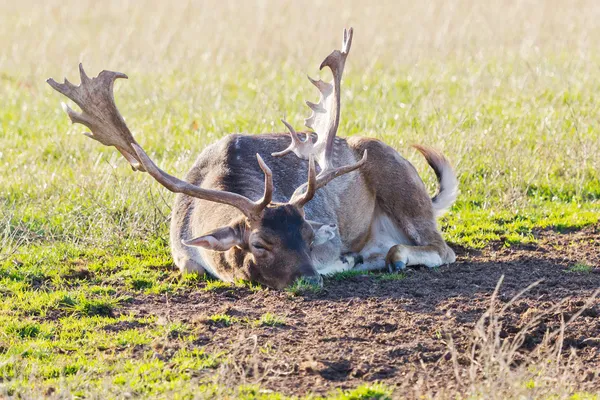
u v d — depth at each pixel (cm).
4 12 3681
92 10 3709
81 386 809
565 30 2805
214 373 841
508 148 1644
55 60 2639
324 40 2814
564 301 1011
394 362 869
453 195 1355
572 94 2038
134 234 1312
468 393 778
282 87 2280
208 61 2598
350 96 2122
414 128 1798
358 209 1266
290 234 1052
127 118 2000
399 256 1188
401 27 2988
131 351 902
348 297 1055
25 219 1395
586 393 793
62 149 1739
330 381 830
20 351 902
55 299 1055
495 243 1302
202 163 1240
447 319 970
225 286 1109
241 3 3669
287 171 1218
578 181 1537
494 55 2511
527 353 881
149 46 2758
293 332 945
